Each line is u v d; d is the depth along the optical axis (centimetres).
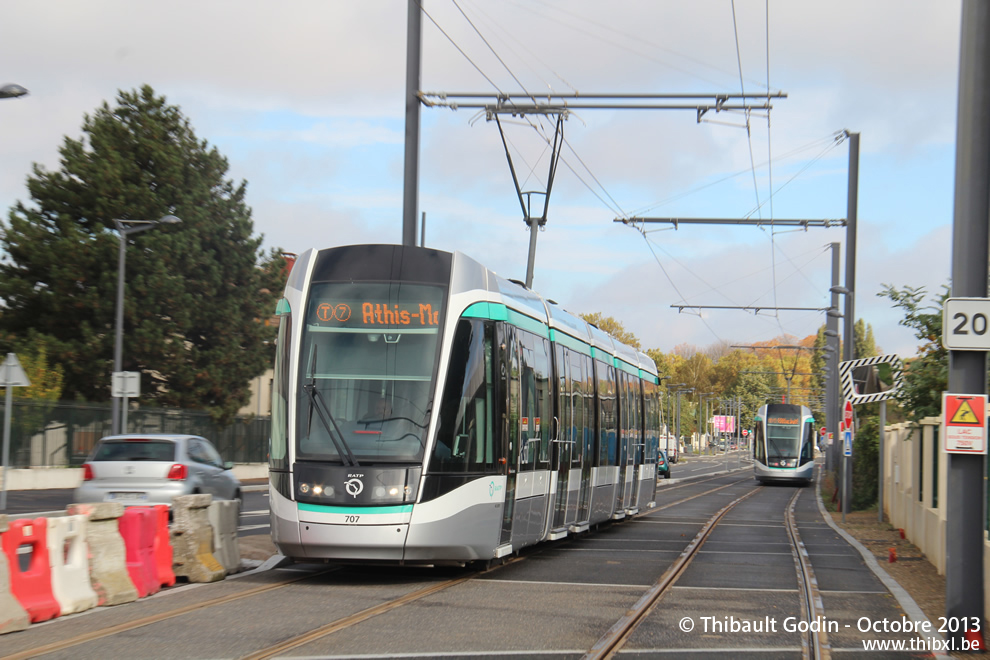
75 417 3516
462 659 804
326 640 866
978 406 954
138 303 4006
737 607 1116
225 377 4303
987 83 977
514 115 1784
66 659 777
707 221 2541
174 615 988
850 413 2831
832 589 1297
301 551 1201
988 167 975
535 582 1289
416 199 1812
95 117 4297
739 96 1683
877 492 3419
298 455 1220
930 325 2019
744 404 14850
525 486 1448
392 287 1288
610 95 1708
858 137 3300
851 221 3306
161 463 1850
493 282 1391
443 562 1259
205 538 1272
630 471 2406
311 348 1264
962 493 949
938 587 1335
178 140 4422
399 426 1221
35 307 4088
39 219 4084
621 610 1068
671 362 15062
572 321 1902
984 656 903
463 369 1272
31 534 962
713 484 5616
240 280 4481
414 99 1812
